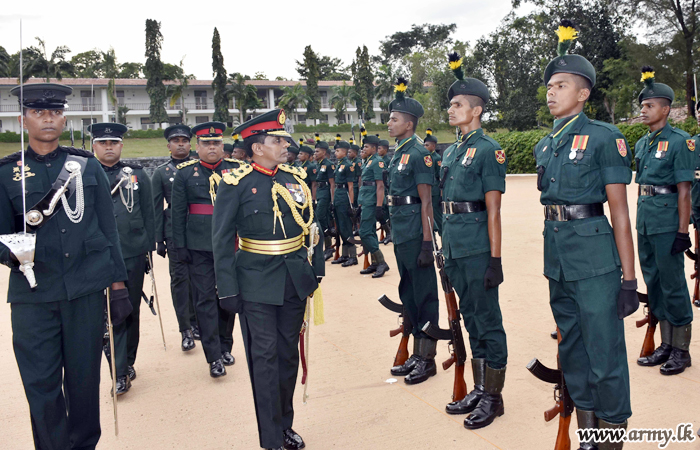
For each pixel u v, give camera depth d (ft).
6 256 9.10
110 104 158.20
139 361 16.51
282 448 10.53
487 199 11.39
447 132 175.94
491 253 11.37
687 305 13.50
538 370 9.66
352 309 20.54
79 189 10.00
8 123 147.74
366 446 10.93
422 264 13.33
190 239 15.20
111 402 13.64
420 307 13.99
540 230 35.37
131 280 14.84
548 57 128.98
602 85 119.03
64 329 9.89
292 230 11.25
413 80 191.11
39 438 9.75
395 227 14.33
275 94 191.52
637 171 15.10
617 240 9.27
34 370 9.59
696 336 15.71
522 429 11.23
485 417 11.39
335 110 190.08
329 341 17.11
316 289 11.76
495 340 11.55
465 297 12.07
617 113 116.88
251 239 11.10
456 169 12.03
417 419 11.91
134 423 12.44
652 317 14.15
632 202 44.47
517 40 134.00
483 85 12.05
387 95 194.80
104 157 15.20
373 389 13.53
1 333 18.97
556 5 124.06
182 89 154.71
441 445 10.78
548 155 10.21
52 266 9.68
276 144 11.11
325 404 12.84
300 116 193.67
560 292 10.09
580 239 9.60
